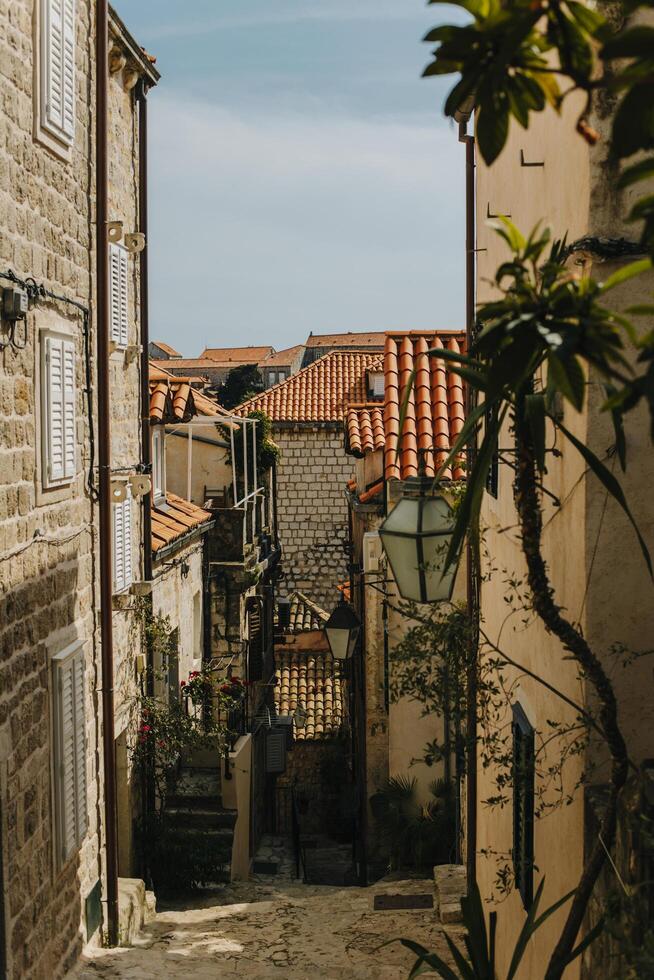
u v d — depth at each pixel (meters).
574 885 5.16
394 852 14.05
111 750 9.52
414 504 6.95
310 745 23.70
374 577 15.01
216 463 21.09
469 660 5.71
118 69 11.76
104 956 8.81
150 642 12.94
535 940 6.13
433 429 14.15
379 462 15.81
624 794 4.47
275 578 25.20
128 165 12.60
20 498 7.22
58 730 7.85
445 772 14.35
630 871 4.21
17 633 7.07
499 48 2.24
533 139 6.31
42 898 7.50
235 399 67.31
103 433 9.50
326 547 34.09
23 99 7.33
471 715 6.05
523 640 6.93
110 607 9.52
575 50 2.29
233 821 14.78
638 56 1.95
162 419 15.66
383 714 15.28
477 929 5.40
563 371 2.62
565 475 5.46
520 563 6.97
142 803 12.50
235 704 15.37
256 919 10.19
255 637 20.22
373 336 88.25
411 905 10.57
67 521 8.58
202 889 13.54
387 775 15.24
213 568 18.19
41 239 7.84
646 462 4.99
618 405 2.38
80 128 9.09
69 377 8.41
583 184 4.94
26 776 7.14
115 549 11.38
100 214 9.45
